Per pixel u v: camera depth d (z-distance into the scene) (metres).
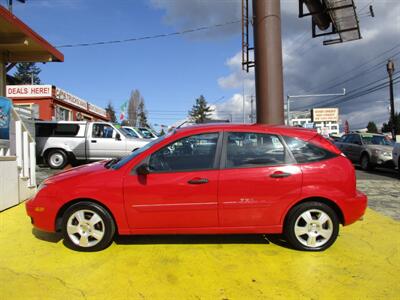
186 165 4.80
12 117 7.52
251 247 4.97
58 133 14.95
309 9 13.06
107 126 15.18
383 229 5.86
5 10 9.25
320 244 4.82
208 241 5.20
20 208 7.06
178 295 3.68
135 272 4.20
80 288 3.83
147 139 15.55
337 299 3.61
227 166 4.78
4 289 3.80
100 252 4.79
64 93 28.36
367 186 10.77
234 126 5.00
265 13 8.02
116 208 4.73
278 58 8.06
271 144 4.88
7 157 6.96
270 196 4.73
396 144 13.45
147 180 4.71
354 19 13.46
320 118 66.69
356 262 4.48
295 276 4.10
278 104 8.04
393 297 3.65
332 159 4.88
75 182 4.82
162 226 4.75
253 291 3.76
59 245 5.05
